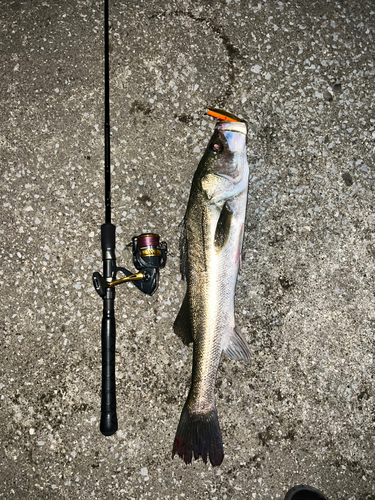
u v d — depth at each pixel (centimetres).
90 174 104
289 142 106
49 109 105
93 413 98
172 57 107
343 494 98
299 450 98
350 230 105
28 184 103
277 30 109
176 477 97
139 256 93
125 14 107
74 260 101
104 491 96
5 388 98
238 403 99
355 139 107
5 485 96
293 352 101
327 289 103
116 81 105
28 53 106
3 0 107
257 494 97
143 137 104
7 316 100
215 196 95
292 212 104
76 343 99
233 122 96
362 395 101
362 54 110
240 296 101
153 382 99
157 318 100
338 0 112
